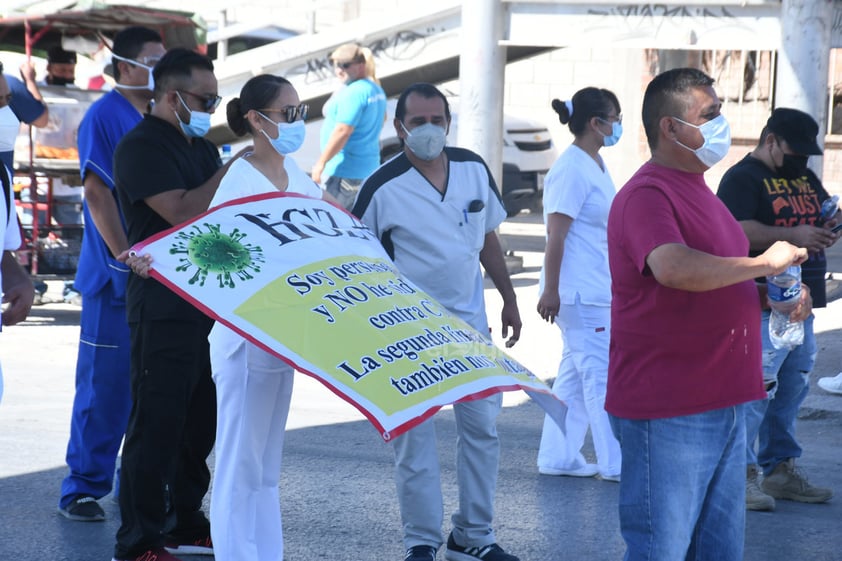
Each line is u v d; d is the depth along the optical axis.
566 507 7.47
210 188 5.86
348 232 5.65
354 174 13.90
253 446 5.55
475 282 6.52
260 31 20.11
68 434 9.07
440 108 6.18
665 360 4.61
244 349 5.45
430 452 6.16
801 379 7.58
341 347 5.03
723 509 4.79
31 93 12.50
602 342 7.80
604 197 7.66
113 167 6.10
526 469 8.35
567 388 8.12
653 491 4.65
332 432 9.38
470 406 6.20
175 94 6.00
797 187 7.27
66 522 6.97
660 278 4.45
